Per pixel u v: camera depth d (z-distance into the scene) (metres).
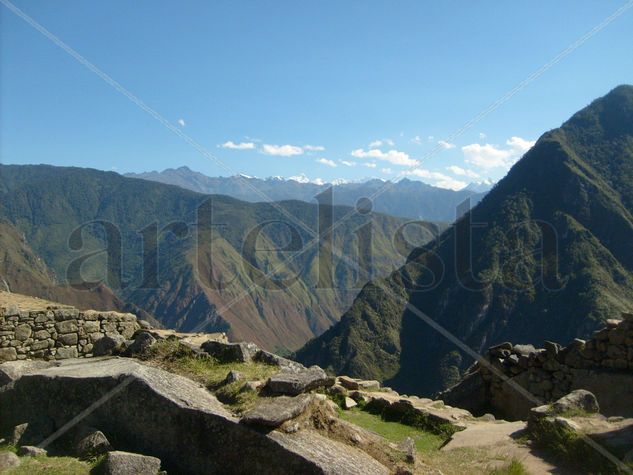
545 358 14.36
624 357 12.98
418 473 7.79
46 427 8.32
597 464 8.33
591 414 10.29
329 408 8.55
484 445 9.95
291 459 6.93
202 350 10.55
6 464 7.12
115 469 6.94
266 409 7.53
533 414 10.40
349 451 7.54
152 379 8.38
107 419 8.16
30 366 9.85
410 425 11.82
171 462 7.63
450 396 15.62
